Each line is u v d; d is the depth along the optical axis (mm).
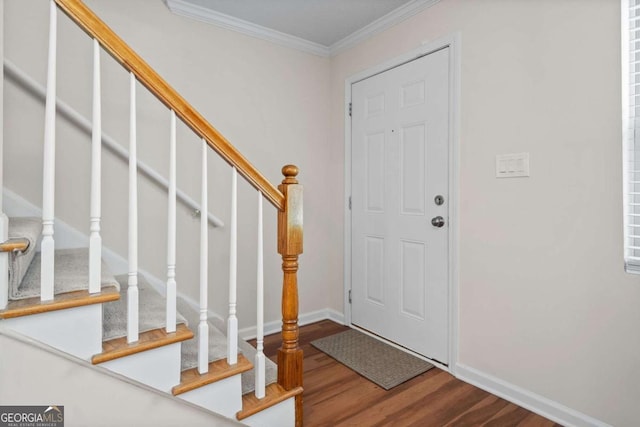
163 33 2160
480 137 1874
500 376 1812
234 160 1333
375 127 2545
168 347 1198
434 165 2127
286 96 2701
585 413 1518
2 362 966
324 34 2627
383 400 1770
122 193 2006
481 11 1857
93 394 1087
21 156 1746
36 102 1775
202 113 2311
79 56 1892
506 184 1770
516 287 1741
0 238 980
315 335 2615
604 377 1462
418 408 1703
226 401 1317
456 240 1999
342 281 2881
